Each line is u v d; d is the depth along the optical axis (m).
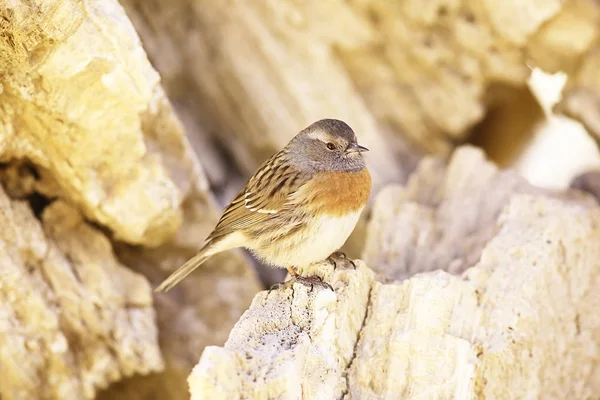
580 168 16.09
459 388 8.96
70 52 9.15
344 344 9.30
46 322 10.92
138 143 10.47
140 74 9.63
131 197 10.96
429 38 14.77
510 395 9.82
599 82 14.01
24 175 11.18
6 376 11.02
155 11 14.88
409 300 9.48
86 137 10.15
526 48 14.23
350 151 10.31
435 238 12.09
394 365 9.13
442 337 9.15
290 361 8.05
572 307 10.84
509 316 9.75
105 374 11.59
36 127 10.19
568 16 13.55
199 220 12.73
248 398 7.82
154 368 11.80
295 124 14.84
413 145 15.91
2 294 10.64
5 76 9.42
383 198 13.23
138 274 12.05
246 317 9.05
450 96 15.14
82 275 11.44
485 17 13.98
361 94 15.62
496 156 16.36
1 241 10.61
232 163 15.93
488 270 10.23
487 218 12.20
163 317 13.01
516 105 15.76
